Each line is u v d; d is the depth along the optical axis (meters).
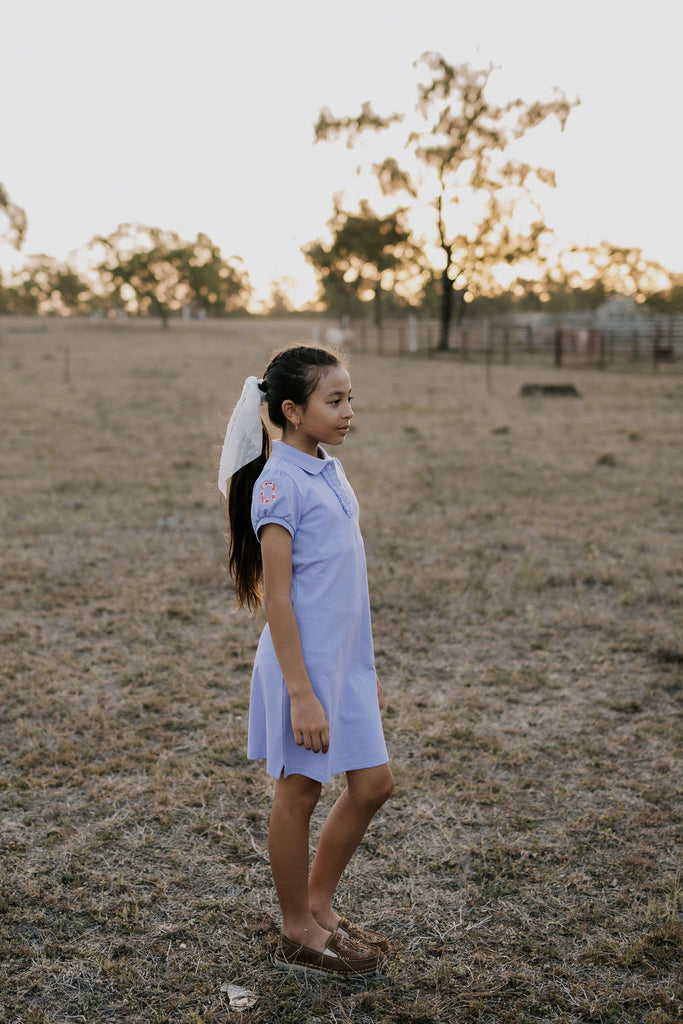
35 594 5.04
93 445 10.33
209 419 12.73
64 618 4.68
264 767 3.17
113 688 3.81
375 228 41.03
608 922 2.36
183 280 65.69
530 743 3.37
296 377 1.99
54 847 2.67
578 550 6.05
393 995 2.11
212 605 4.92
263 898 2.45
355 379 20.98
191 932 2.31
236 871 2.56
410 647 4.34
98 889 2.48
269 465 2.04
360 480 8.45
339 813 2.17
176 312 87.00
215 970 2.18
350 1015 2.04
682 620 4.68
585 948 2.27
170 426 12.02
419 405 15.11
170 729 3.44
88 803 2.91
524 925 2.36
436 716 3.59
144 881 2.52
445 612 4.82
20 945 2.24
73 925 2.33
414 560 5.79
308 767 2.02
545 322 44.78
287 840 2.08
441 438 11.24
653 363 26.34
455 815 2.87
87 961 2.20
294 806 2.06
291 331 58.50
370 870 2.59
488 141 37.75
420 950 2.27
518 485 8.20
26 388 17.19
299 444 2.07
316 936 2.17
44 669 3.98
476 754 3.28
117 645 4.30
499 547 6.16
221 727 3.46
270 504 1.97
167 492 7.82
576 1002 2.08
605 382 19.80
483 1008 2.06
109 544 6.15
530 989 2.13
